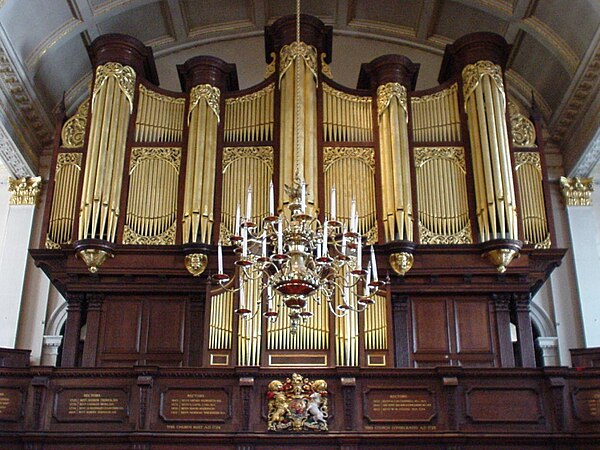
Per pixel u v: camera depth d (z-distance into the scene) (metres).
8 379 12.09
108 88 15.43
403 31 19.08
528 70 18.28
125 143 15.16
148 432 11.63
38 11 15.57
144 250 14.27
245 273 10.59
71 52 17.53
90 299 14.37
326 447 11.68
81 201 14.39
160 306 14.41
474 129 15.18
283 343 12.71
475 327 14.11
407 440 11.67
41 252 14.34
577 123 17.17
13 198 17.69
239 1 18.38
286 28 16.03
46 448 11.65
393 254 14.08
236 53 19.16
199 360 14.06
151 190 14.86
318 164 14.93
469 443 11.73
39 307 16.94
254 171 14.99
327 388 12.04
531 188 15.20
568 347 16.72
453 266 14.21
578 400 12.04
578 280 17.03
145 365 12.05
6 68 15.30
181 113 15.70
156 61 19.12
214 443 11.69
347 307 10.23
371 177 14.91
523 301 14.37
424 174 15.05
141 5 17.52
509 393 12.09
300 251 9.70
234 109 15.66
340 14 18.86
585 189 17.81
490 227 14.28
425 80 18.92
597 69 15.62
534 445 11.75
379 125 15.33
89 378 12.12
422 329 14.09
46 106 17.67
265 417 11.84
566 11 15.71
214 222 14.52
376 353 12.69
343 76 18.95
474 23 18.06
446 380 11.97
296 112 14.95
